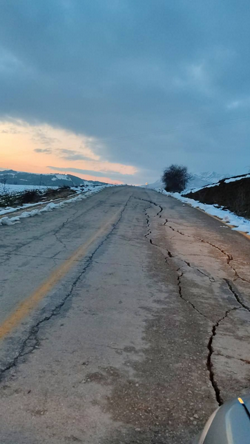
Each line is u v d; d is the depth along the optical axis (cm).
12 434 183
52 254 599
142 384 236
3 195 2439
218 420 137
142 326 331
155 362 266
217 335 322
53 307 361
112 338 301
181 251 702
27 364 250
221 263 620
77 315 345
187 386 238
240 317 372
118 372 249
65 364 254
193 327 337
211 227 1076
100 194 2422
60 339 292
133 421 199
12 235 748
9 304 360
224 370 261
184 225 1092
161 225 1063
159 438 187
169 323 343
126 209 1491
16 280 440
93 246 689
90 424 195
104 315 351
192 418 204
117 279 480
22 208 1300
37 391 221
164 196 2923
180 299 418
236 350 295
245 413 132
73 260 566
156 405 215
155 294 429
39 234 782
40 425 191
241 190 1675
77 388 227
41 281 443
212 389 236
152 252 675
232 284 495
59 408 206
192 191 3200
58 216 1123
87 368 251
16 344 278
